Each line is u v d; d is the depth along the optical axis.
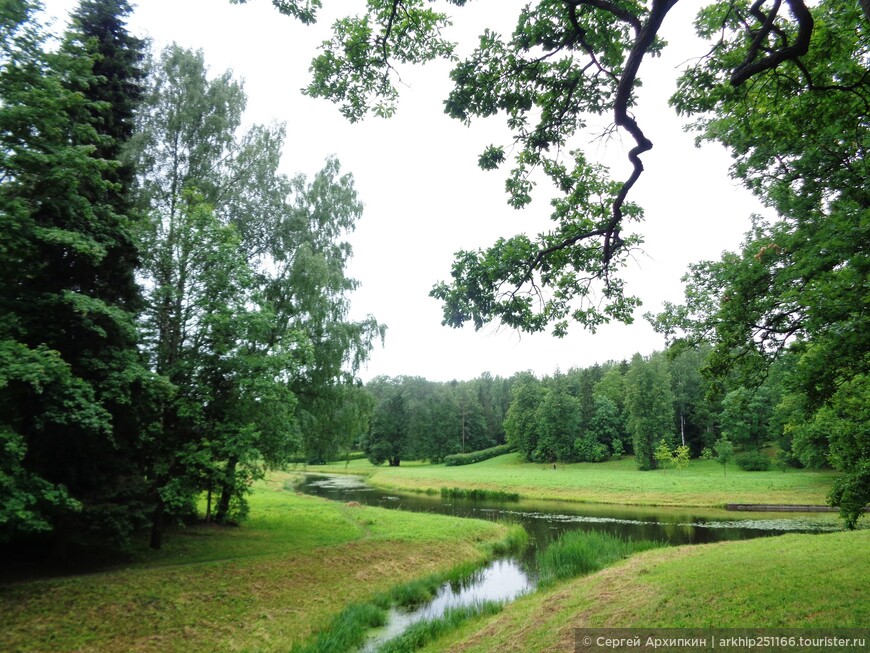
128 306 15.45
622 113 7.18
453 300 8.48
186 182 21.75
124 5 17.39
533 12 8.05
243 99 24.62
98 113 15.73
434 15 8.49
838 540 14.96
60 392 11.40
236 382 16.33
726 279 11.32
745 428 59.97
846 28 8.08
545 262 9.28
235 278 17.42
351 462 97.25
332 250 26.72
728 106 8.73
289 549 17.70
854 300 7.57
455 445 92.94
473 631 11.58
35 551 13.91
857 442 13.72
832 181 9.69
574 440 79.62
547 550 19.94
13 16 11.55
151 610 11.89
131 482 14.59
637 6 7.85
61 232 11.60
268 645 11.59
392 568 17.59
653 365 75.44
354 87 9.15
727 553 14.22
